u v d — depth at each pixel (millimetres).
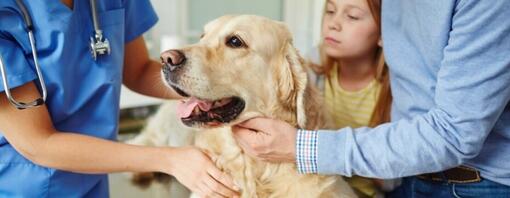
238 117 1174
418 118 979
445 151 932
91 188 1217
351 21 1409
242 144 1151
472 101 872
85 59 1122
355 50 1433
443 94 915
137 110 2508
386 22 1145
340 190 1260
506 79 857
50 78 1035
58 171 1118
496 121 1000
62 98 1066
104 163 1039
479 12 834
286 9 3414
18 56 972
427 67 1033
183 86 1104
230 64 1168
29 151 1015
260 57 1198
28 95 996
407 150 952
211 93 1129
